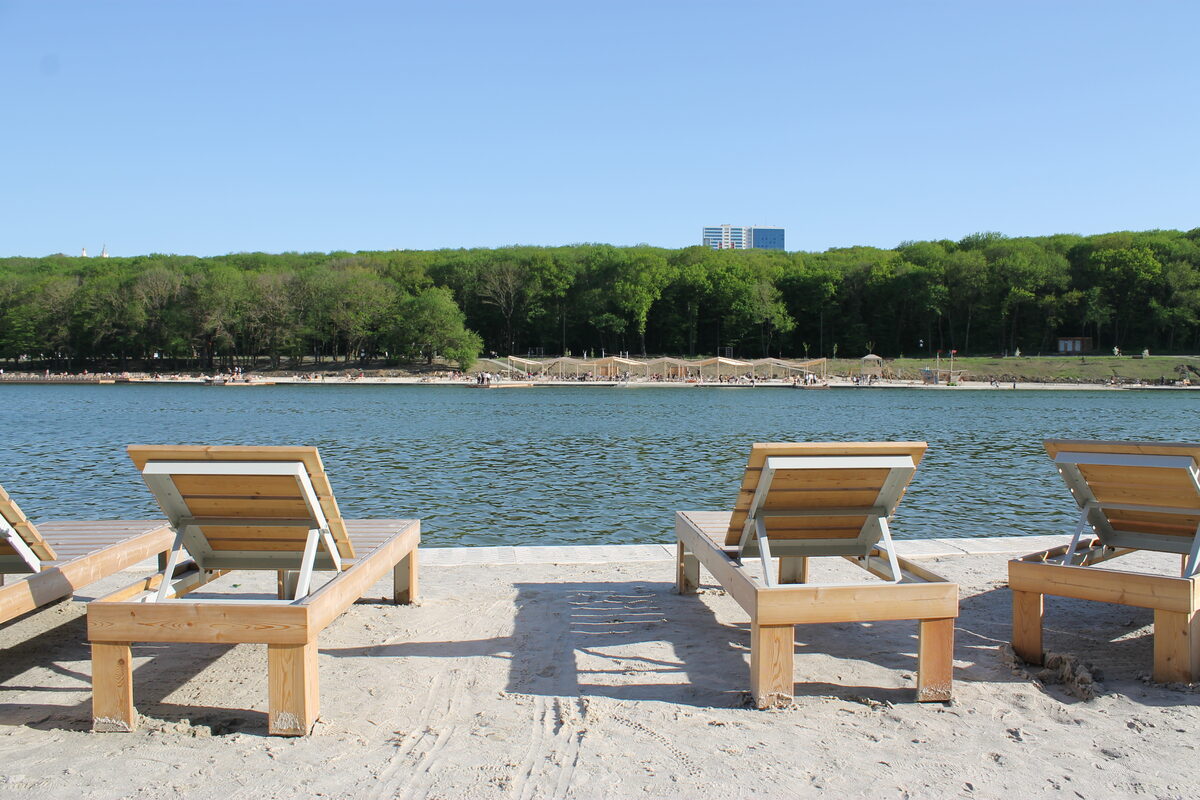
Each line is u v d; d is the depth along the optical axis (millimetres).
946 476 20266
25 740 4195
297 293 98125
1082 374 88750
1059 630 6105
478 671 5152
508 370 98438
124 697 4262
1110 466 5301
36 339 95938
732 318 106125
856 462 4672
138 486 18703
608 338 114625
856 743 4141
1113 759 3988
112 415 44469
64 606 6613
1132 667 5293
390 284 103312
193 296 93438
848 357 111625
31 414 45094
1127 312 99688
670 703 4645
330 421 39812
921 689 4664
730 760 3936
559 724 4355
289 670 4207
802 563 6746
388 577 7527
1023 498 16906
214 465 4434
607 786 3686
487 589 7070
